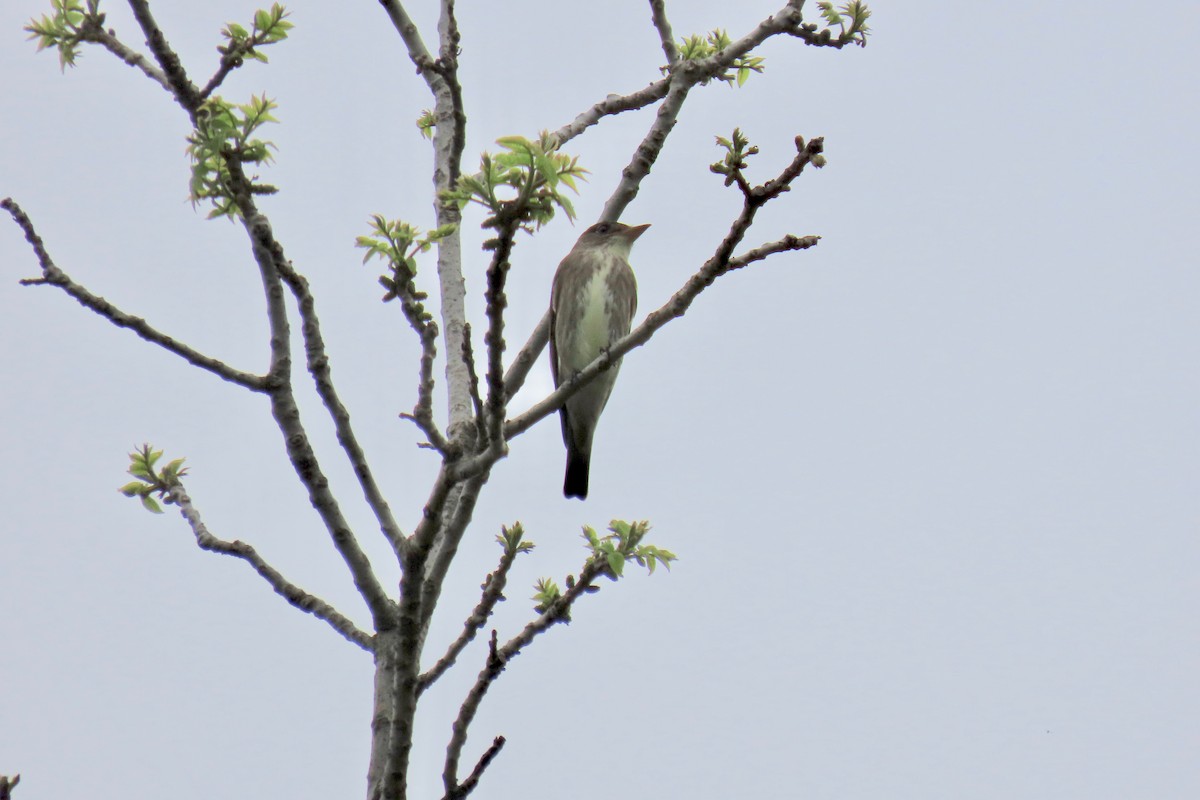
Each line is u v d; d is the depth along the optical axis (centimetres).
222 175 959
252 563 1074
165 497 1114
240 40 934
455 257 1195
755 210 982
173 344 962
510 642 1044
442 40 1214
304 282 966
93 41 1073
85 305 952
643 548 1090
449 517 1098
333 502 996
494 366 923
